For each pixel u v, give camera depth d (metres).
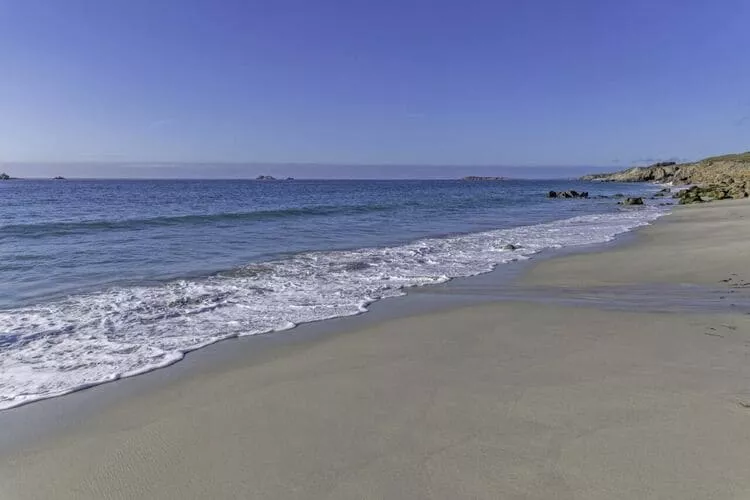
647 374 4.87
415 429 3.88
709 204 40.62
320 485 3.18
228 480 3.28
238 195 60.94
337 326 7.27
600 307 8.04
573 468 3.23
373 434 3.83
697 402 4.16
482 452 3.49
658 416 3.91
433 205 43.12
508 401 4.33
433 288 10.13
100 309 8.29
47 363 5.80
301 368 5.46
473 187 118.31
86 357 6.00
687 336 6.17
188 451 3.69
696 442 3.49
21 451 3.80
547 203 50.59
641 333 6.36
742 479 3.03
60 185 107.19
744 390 4.40
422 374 5.11
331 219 27.30
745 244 14.58
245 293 9.58
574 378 4.82
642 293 9.23
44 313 8.02
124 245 15.87
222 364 5.70
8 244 15.81
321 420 4.11
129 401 4.70
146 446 3.79
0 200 44.81
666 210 37.09
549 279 11.02
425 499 2.98
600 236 19.72
